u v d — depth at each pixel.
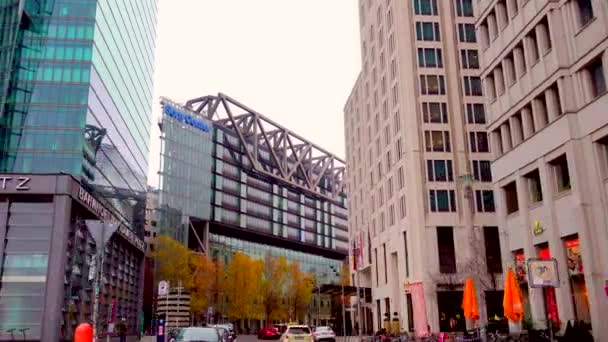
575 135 26.06
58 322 33.16
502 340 25.75
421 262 56.62
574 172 25.61
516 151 31.69
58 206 34.66
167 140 109.69
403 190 62.75
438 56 64.12
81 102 48.81
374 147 77.00
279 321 114.88
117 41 57.75
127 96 61.41
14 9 50.94
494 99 35.06
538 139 29.14
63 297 34.69
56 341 32.78
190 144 115.75
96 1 51.66
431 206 58.75
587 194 25.19
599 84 25.25
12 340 32.84
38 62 49.62
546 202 28.19
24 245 34.31
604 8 24.42
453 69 63.56
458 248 57.34
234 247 133.25
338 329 78.62
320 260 171.00
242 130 135.88
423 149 60.66
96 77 50.94
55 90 49.03
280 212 149.25
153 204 125.12
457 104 62.53
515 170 31.73
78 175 46.84
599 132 24.62
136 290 58.50
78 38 50.47
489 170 60.72
